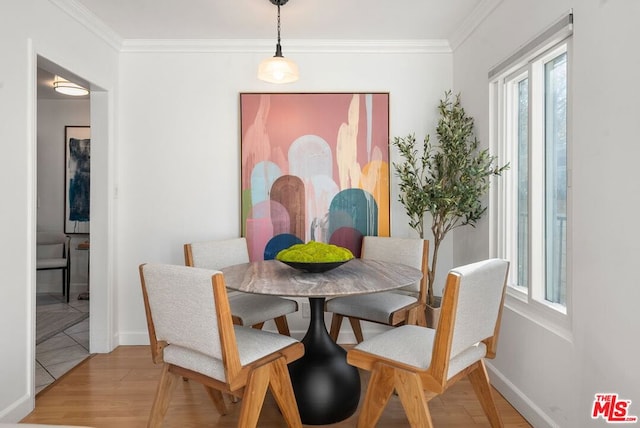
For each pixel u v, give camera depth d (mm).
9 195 1857
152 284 1480
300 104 2930
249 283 1719
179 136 2932
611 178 1375
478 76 2525
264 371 1484
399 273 1963
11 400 1860
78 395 2150
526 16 1938
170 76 2928
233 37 2850
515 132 2275
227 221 2953
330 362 1966
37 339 3068
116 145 2887
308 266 1855
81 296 4328
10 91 1861
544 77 1965
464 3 2385
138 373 2436
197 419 1908
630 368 1293
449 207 2482
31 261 1987
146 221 2934
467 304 1377
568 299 1659
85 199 4613
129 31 2746
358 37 2855
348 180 2941
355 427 1841
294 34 2805
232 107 2941
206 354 1424
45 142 4598
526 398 1929
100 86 2664
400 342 1603
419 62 2959
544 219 1969
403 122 2965
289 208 2934
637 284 1264
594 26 1451
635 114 1264
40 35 2068
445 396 2135
